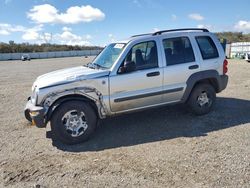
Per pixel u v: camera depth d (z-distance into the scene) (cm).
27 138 543
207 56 612
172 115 639
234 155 415
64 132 491
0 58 6291
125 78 523
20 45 8506
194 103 610
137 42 546
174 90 571
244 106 701
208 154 422
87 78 500
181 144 469
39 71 2323
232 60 2683
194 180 349
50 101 484
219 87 630
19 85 1345
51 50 8994
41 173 392
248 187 327
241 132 513
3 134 571
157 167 389
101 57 605
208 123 573
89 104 513
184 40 593
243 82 1097
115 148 470
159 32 582
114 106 525
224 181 343
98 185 351
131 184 348
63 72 556
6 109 802
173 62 571
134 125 586
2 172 399
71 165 413
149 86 546
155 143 481
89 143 501
